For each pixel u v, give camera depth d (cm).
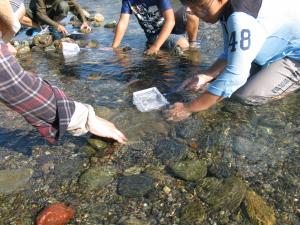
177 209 161
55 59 358
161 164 191
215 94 203
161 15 373
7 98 151
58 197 171
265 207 159
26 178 183
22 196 172
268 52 233
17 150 206
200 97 215
